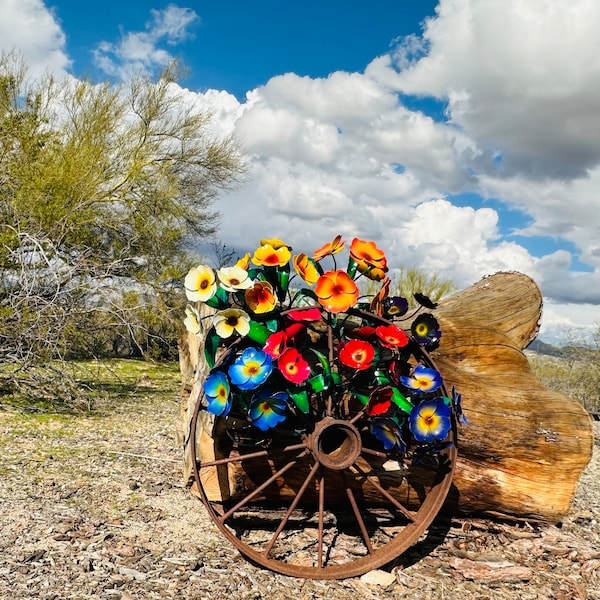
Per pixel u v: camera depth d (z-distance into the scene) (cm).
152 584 319
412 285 1320
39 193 984
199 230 1533
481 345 466
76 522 395
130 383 1141
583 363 1544
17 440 610
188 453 464
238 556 364
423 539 404
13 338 814
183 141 1500
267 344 339
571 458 402
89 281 887
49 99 1272
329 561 367
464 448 401
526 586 356
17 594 295
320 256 379
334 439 380
